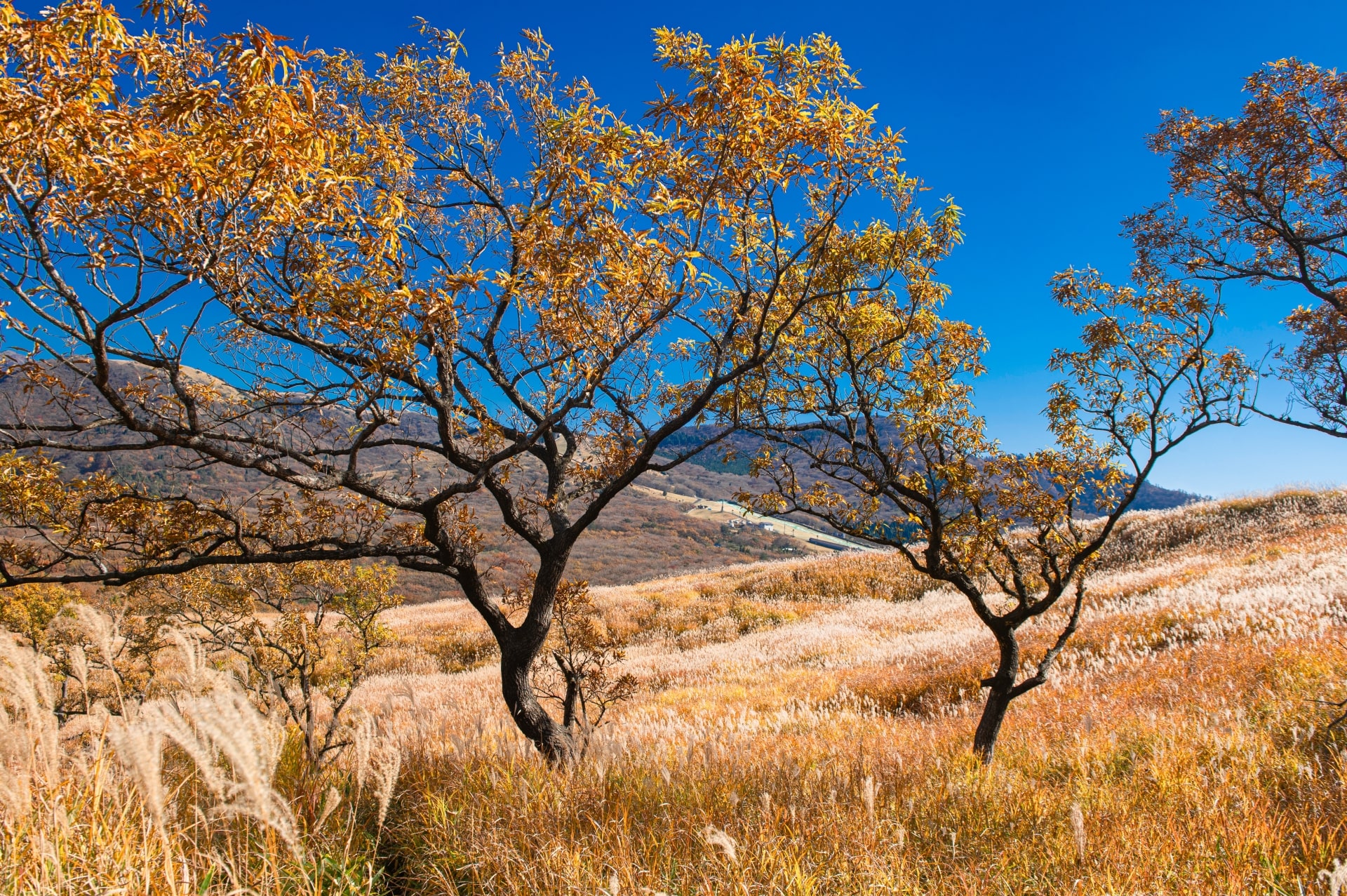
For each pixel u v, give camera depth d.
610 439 6.79
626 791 4.91
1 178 3.33
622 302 5.56
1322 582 14.02
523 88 6.99
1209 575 18.22
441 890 3.80
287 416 4.89
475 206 7.20
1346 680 7.86
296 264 4.76
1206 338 6.99
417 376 5.14
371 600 9.70
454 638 29.47
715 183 5.25
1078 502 7.55
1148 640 13.50
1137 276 9.69
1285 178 8.55
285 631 8.67
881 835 4.19
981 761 6.60
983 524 7.31
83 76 3.42
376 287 4.70
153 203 3.59
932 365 7.30
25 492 4.91
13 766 2.82
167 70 4.03
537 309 5.61
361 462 7.09
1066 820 4.64
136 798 3.59
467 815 4.45
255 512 6.02
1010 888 3.78
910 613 25.64
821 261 6.80
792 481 7.77
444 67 6.68
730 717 10.55
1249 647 10.47
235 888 2.85
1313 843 4.13
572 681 6.95
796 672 18.06
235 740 2.49
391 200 4.80
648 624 29.89
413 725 6.19
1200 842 4.15
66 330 3.59
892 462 7.46
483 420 6.27
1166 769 5.75
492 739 6.45
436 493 5.46
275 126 3.64
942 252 7.08
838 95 5.45
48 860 2.80
